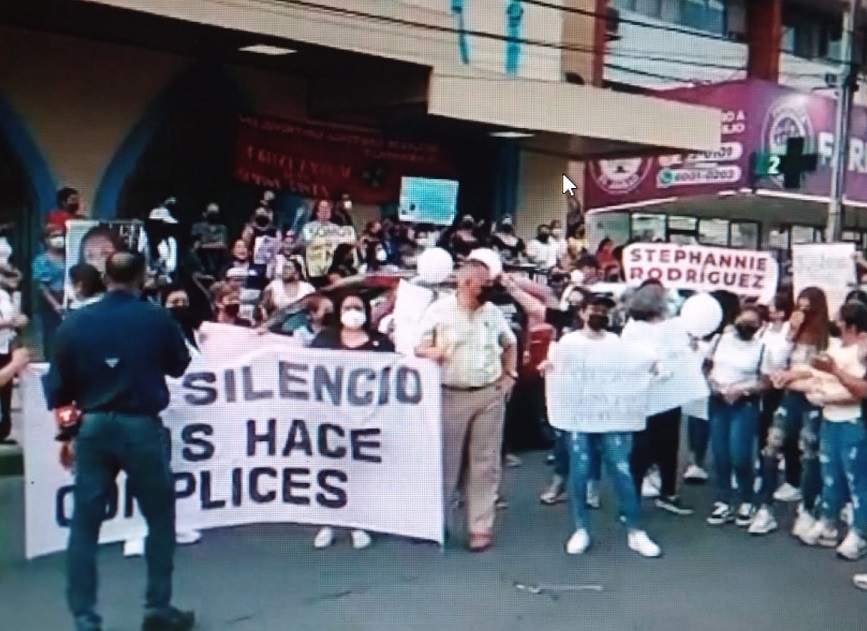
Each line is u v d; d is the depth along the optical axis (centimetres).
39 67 1515
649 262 1108
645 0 2811
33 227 1523
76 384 606
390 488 805
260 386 791
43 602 660
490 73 1770
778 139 2516
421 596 706
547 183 2202
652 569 789
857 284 1083
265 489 799
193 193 1680
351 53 1557
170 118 1648
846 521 898
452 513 869
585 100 1897
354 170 1853
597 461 852
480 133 1934
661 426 950
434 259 937
